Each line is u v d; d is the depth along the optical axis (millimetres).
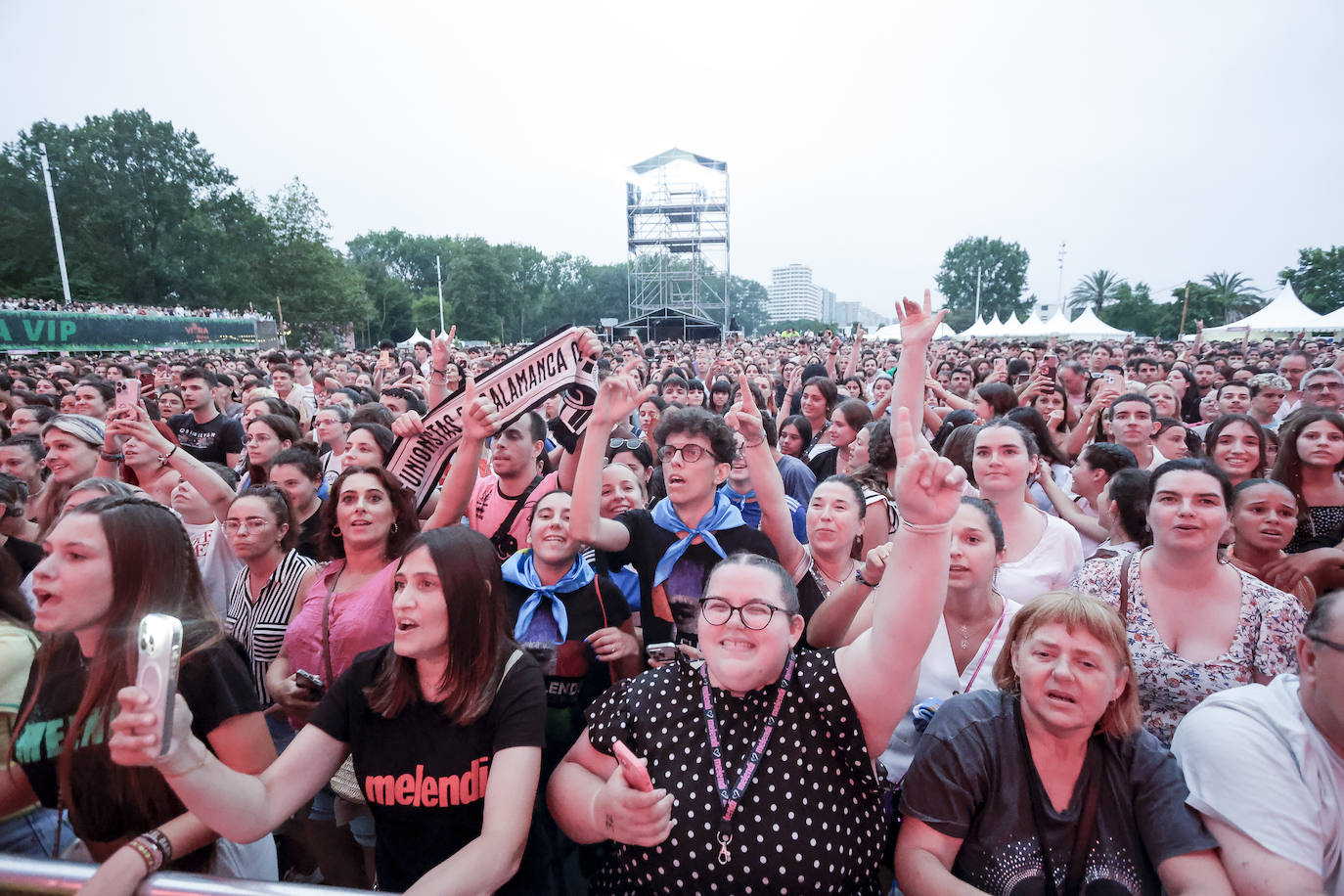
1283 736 1684
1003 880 1731
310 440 4414
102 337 23531
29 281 51469
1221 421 4008
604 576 2973
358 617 2631
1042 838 1749
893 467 3959
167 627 1333
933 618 1646
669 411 3152
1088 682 1692
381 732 1898
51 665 1849
